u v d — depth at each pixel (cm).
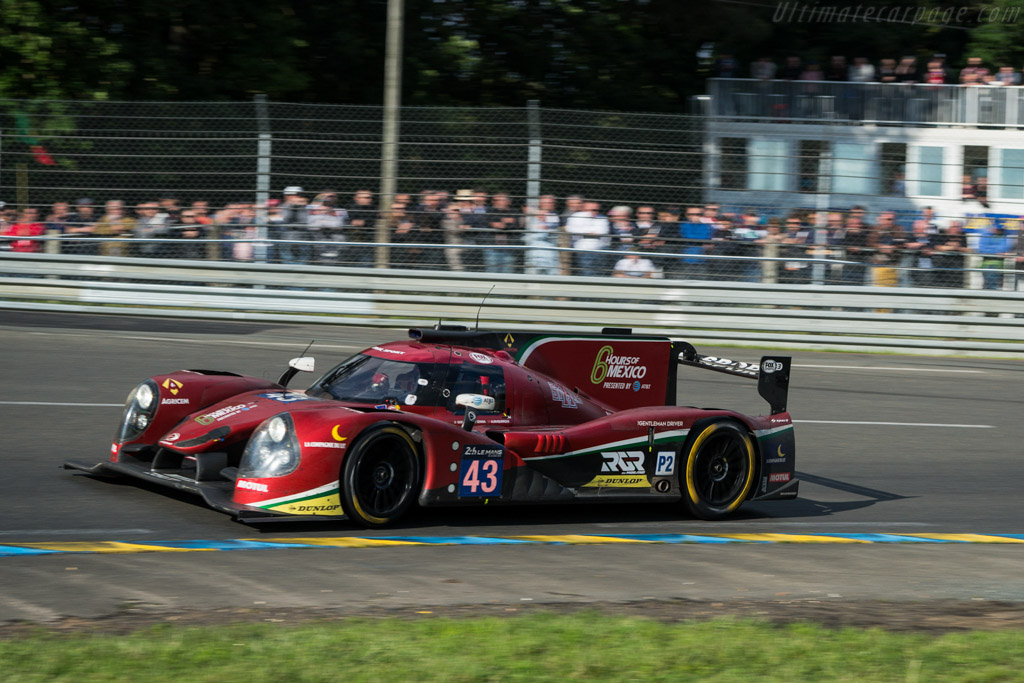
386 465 1166
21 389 1930
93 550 1037
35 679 648
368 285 2808
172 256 2848
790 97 3091
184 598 891
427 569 1026
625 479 1295
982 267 2945
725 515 1354
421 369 1262
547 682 685
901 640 817
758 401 2191
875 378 2522
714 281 2850
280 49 3819
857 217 2958
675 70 4566
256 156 2878
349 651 727
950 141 3084
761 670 729
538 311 2803
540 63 4394
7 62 3369
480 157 2905
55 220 2847
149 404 1278
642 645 770
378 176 2906
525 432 1250
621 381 1419
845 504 1482
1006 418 2183
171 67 3625
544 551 1129
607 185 2933
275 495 1107
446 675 682
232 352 2388
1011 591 1070
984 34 4275
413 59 4212
